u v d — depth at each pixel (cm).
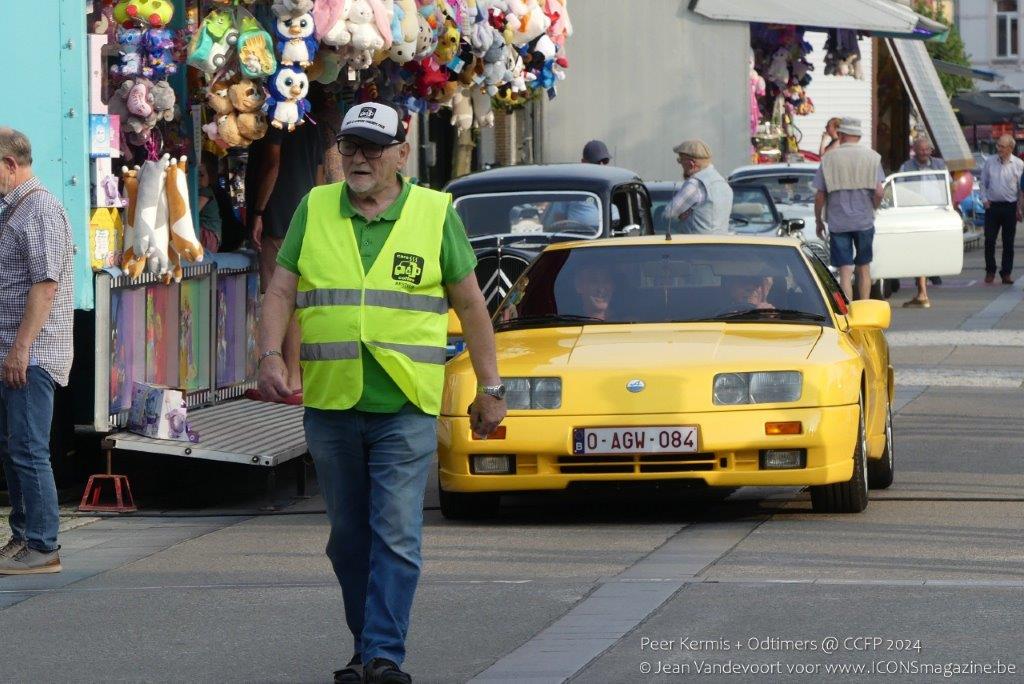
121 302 2656
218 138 2780
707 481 2266
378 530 1487
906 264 6034
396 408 1495
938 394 3725
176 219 2670
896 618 1703
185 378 2923
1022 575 1908
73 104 2528
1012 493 2520
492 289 3594
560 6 3931
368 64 2914
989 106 13962
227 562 2169
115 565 2178
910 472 2745
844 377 2306
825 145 7162
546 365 2316
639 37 5647
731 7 5662
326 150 3206
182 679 1571
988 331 5125
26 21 2533
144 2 2606
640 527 2314
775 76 7412
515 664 1576
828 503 2361
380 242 1509
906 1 8112
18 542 2136
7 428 2128
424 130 5628
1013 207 7106
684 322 2508
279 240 3167
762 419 2255
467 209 3881
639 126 5672
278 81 2758
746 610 1759
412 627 1736
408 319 1502
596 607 1802
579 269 2614
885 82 9262
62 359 2128
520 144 6038
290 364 3120
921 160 6419
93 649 1694
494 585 1936
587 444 2262
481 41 3434
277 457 2584
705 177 3853
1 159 2100
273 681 1560
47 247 2098
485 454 2300
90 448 3109
